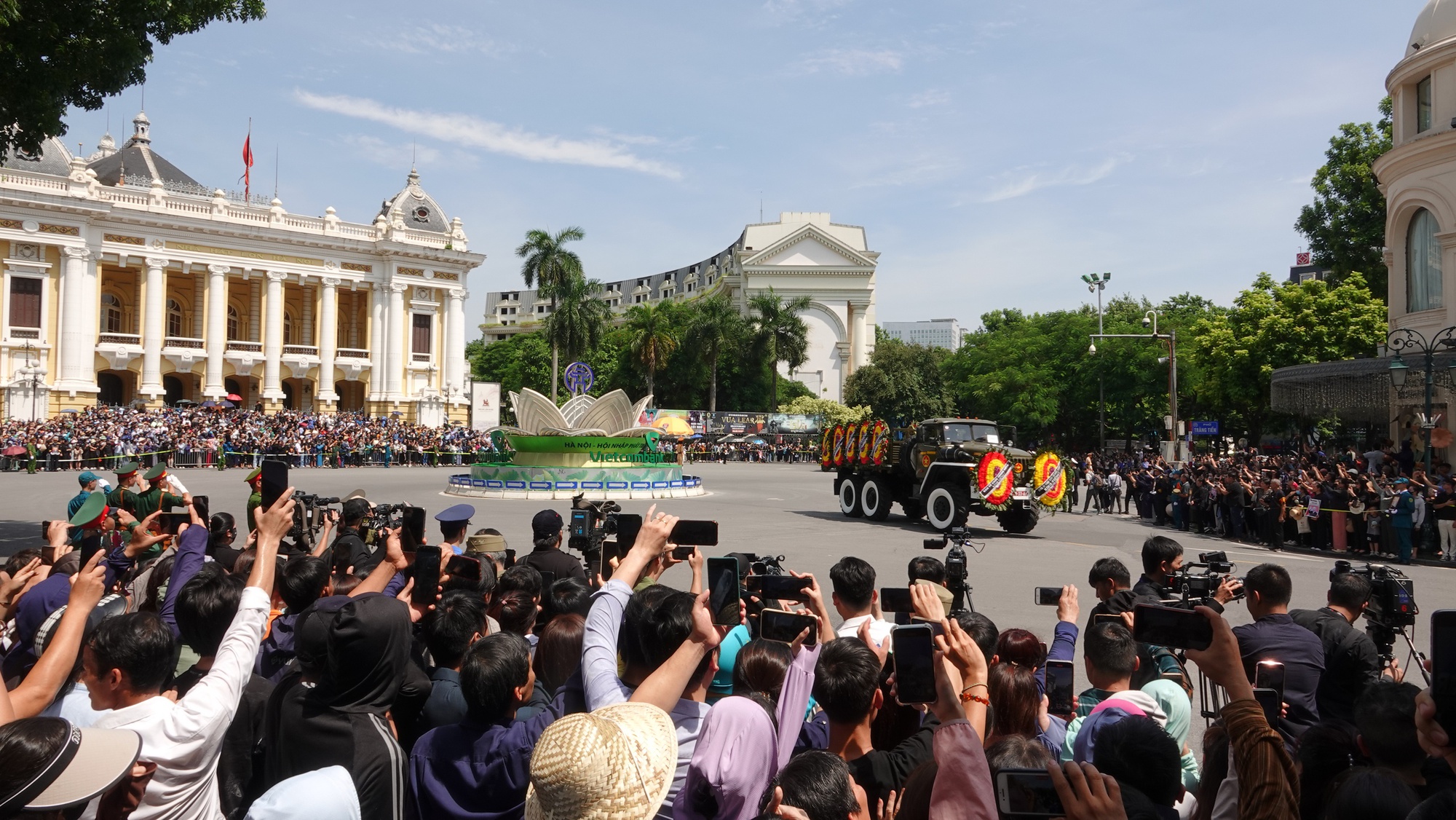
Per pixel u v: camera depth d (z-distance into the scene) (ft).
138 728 11.18
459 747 12.16
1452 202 77.10
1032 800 8.05
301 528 30.78
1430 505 62.80
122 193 190.90
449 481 115.75
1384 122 144.77
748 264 304.09
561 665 15.80
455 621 14.57
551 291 205.16
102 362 189.98
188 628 15.07
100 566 12.95
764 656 13.35
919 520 82.12
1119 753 9.89
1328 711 17.93
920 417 249.75
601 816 8.82
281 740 12.05
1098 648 15.17
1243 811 8.85
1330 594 19.44
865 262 303.89
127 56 45.32
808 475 162.09
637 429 116.06
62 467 142.61
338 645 11.87
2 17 36.96
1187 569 22.17
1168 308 247.50
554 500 99.81
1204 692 16.29
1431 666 9.80
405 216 230.68
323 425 185.98
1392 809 9.09
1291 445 139.85
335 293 219.61
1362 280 138.31
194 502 23.53
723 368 269.03
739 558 19.13
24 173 178.40
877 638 15.33
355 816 9.42
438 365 231.91
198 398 207.21
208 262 200.34
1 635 15.33
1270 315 141.69
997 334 248.52
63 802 8.53
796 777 9.02
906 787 9.96
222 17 49.88
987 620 16.30
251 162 217.36
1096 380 192.95
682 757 11.82
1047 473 73.61
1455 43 78.07
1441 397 78.95
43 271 180.86
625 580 13.28
